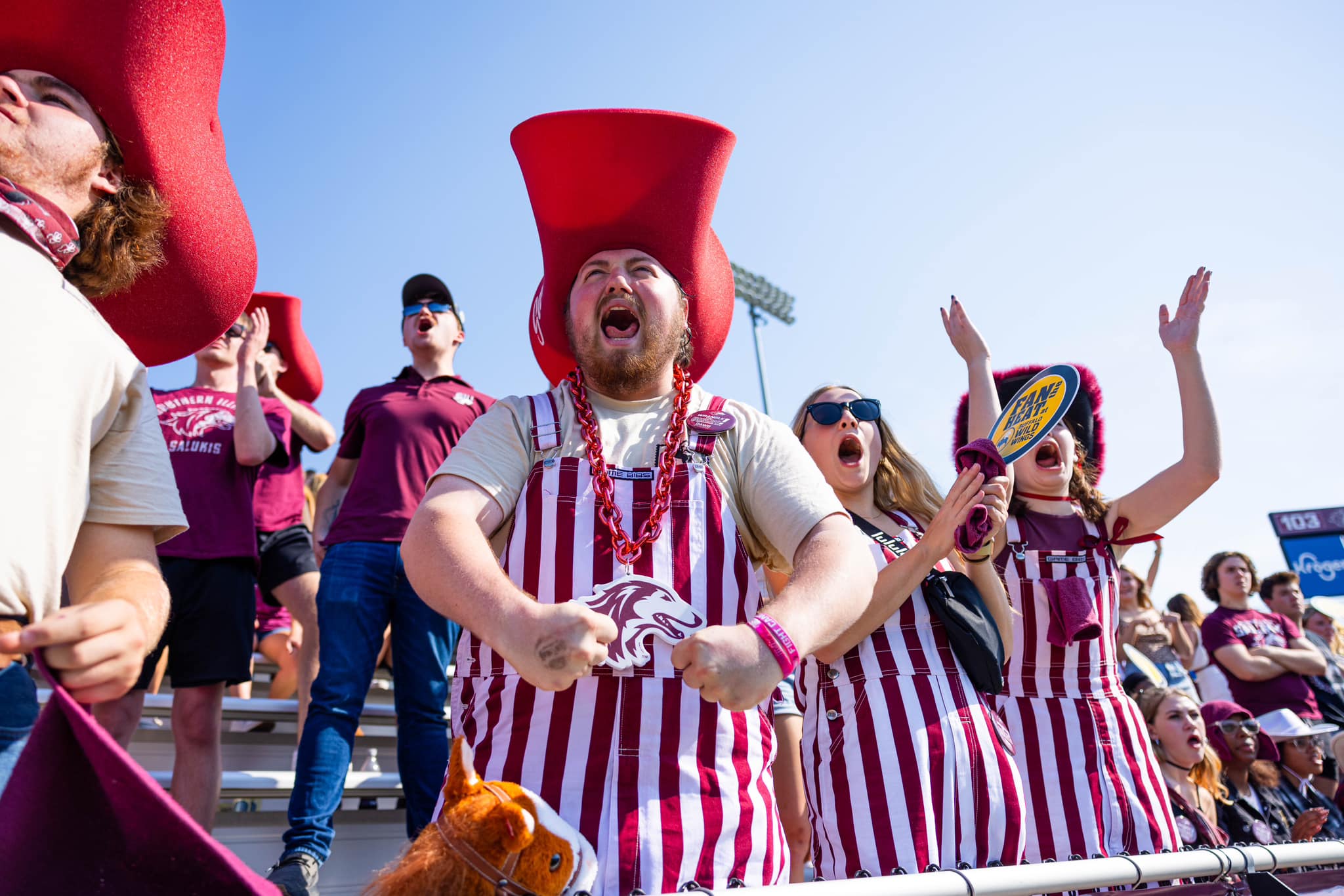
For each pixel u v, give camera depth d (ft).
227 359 13.99
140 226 5.92
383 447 12.11
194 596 11.38
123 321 6.53
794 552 5.78
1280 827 16.89
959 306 10.71
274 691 16.43
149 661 11.23
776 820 5.39
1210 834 14.20
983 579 8.66
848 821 7.66
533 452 6.11
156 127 5.96
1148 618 19.27
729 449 6.16
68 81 5.73
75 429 4.61
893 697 7.86
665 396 6.64
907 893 4.95
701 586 5.57
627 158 6.78
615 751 5.10
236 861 3.57
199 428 12.51
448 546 5.12
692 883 4.70
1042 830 9.12
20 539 4.23
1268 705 19.35
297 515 14.60
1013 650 9.88
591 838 4.89
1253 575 20.77
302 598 13.88
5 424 4.25
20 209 4.75
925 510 9.72
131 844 3.57
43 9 5.53
